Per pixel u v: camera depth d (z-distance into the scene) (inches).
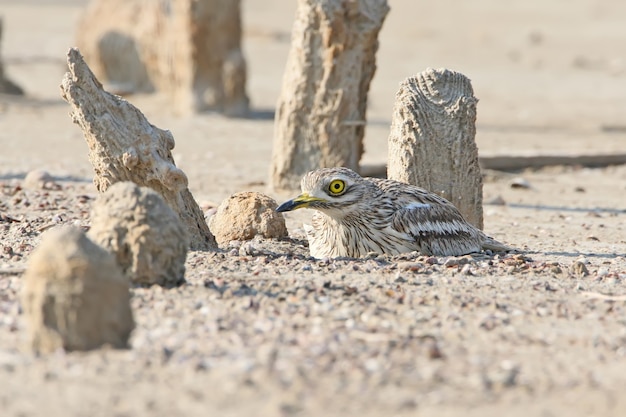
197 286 387.2
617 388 297.7
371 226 463.2
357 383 293.6
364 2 685.9
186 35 1167.0
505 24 2166.6
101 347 316.2
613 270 461.4
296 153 697.0
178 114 1173.1
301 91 689.0
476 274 432.8
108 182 458.6
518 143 988.6
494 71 1617.9
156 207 385.4
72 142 943.7
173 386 289.3
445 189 519.5
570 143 994.7
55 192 660.7
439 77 522.9
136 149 454.6
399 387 292.0
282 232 518.6
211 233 495.5
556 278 434.3
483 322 358.3
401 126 518.9
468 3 2438.5
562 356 326.3
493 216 647.1
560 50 1836.9
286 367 302.5
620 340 344.8
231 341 326.3
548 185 787.4
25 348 320.2
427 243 466.3
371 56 697.0
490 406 281.7
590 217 649.6
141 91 1290.6
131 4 1312.7
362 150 712.4
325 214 470.0
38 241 485.1
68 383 291.7
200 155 892.0
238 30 1178.0
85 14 1354.6
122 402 278.8
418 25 2170.3
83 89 452.4
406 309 373.4
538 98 1371.8
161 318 349.4
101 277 313.9
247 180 759.7
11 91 1299.2
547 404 284.5
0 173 749.3
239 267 431.8
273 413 271.7
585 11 2285.9
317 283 401.1
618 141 1015.0
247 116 1185.4
